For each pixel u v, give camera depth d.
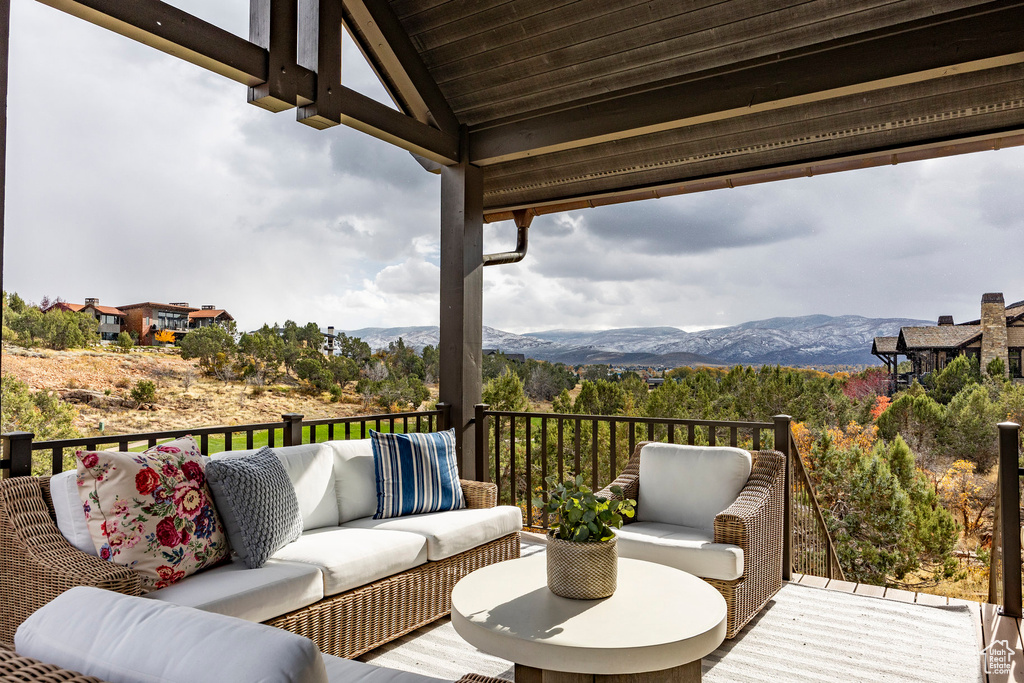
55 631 1.02
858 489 13.21
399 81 4.59
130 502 2.39
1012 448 3.35
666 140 4.68
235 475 2.71
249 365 14.12
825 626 3.28
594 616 2.12
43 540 2.38
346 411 15.25
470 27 4.35
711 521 3.50
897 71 3.41
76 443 2.81
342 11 4.26
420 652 3.01
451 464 3.88
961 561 13.20
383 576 2.96
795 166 4.59
